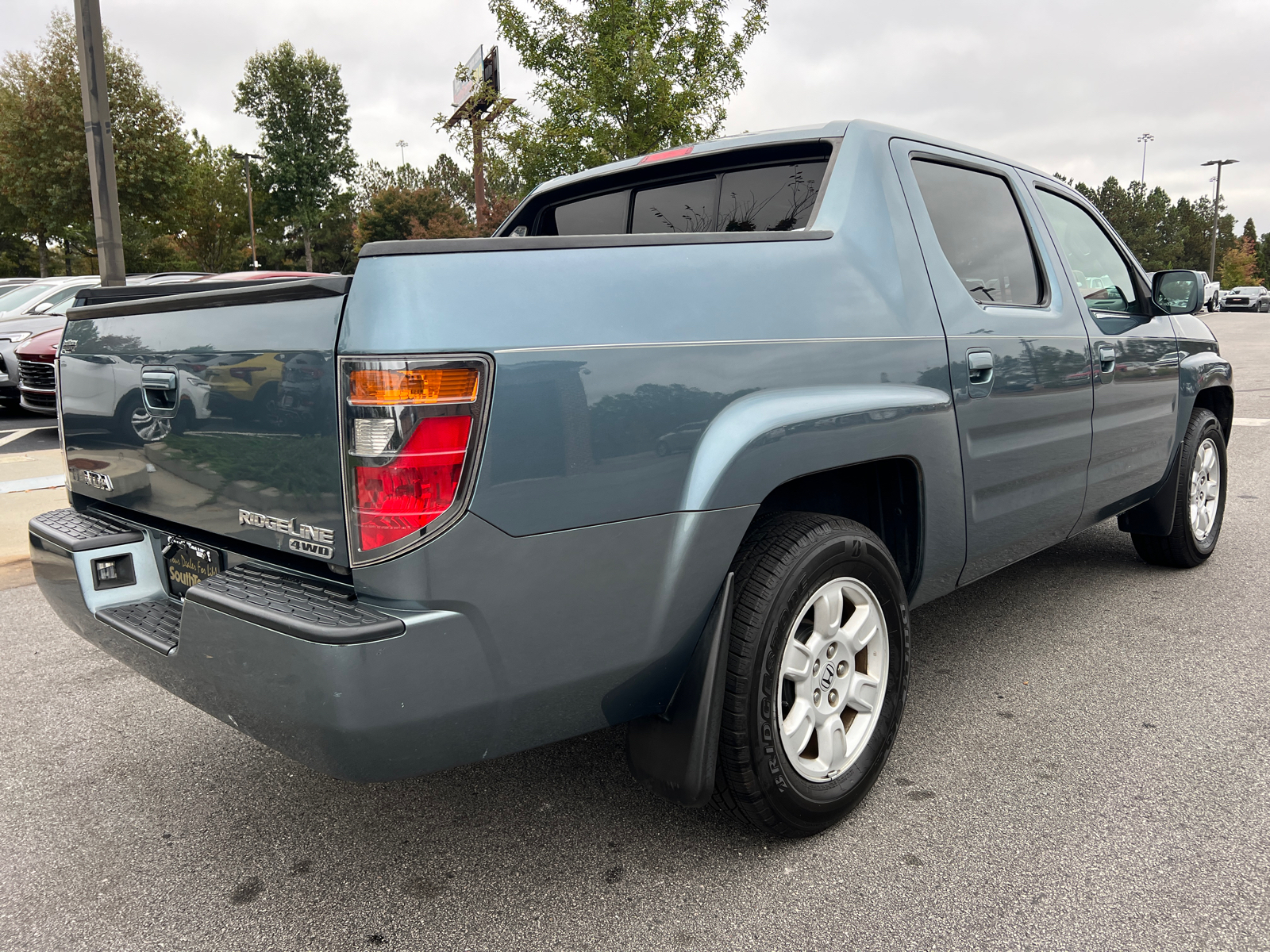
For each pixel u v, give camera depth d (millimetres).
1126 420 3480
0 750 2791
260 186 67688
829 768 2197
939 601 4051
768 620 1952
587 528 1681
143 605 2203
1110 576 4340
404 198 58750
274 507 1747
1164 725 2768
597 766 2627
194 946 1867
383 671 1515
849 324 2166
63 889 2076
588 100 11078
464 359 1518
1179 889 1958
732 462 1845
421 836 2273
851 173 2424
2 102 26672
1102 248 3646
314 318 1601
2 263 57406
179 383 1950
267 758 2732
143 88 27922
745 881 2039
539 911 1951
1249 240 103000
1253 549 4766
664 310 1805
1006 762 2555
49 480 6711
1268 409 10047
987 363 2564
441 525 1521
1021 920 1867
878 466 2428
